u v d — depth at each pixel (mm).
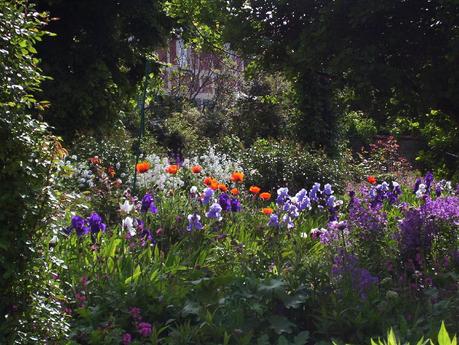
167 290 4238
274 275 4734
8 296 2959
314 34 6590
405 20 6629
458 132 7641
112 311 4094
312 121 16250
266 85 21844
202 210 6629
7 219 2916
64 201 3230
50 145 3074
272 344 3992
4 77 2939
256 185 12562
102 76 9891
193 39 12039
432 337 3570
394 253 5578
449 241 6043
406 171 16438
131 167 10664
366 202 7477
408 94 6723
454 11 6324
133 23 10938
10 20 3051
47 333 3098
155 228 6203
